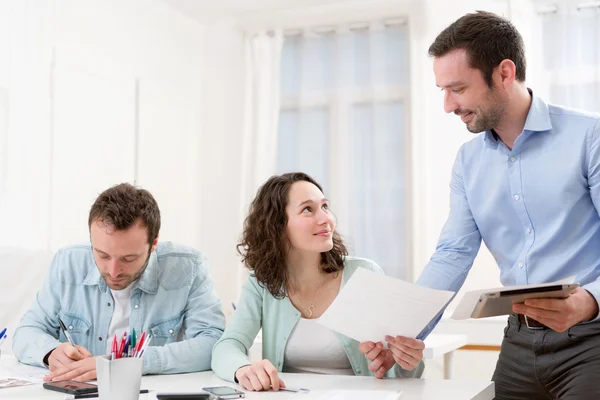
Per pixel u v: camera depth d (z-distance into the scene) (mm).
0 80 2551
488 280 3107
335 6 3607
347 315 1314
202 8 3682
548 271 1444
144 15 3449
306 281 1673
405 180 3422
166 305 1743
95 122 3072
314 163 3602
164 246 1795
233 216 3764
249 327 1653
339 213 3516
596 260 1405
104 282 1732
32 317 1767
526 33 3191
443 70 1432
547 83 3164
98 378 1123
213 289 1828
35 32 2729
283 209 1639
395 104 3467
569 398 1362
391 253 3410
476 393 1263
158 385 1389
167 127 3604
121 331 1749
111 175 3168
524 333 1447
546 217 1450
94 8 3090
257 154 3682
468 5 3340
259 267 1653
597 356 1339
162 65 3588
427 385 1348
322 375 1479
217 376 1499
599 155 1370
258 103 3709
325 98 3609
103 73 3145
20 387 1358
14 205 2580
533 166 1457
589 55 3127
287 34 3711
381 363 1426
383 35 3512
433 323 1471
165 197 3572
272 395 1247
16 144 2605
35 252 2652
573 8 3152
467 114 1449
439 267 1606
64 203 2861
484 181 1553
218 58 3863
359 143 3521
